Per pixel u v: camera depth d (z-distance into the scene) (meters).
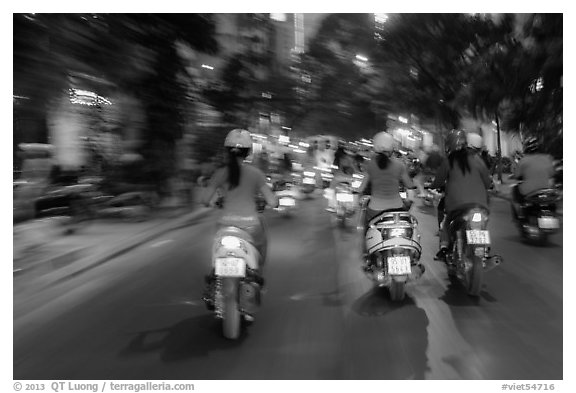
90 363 5.05
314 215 15.40
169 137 17.66
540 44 16.69
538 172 10.09
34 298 7.30
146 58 13.77
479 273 6.60
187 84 18.14
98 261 9.55
